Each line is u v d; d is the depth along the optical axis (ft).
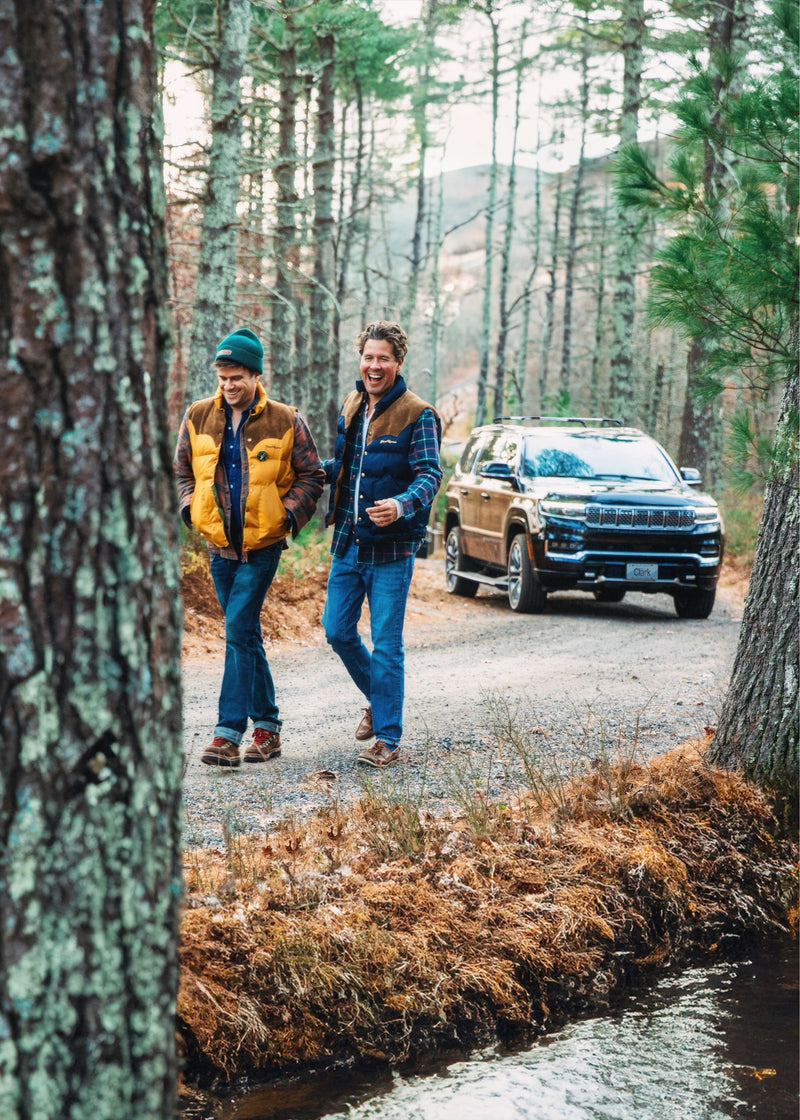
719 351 15.78
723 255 15.33
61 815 5.12
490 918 12.38
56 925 5.10
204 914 10.90
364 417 17.51
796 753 16.46
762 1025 11.75
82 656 5.17
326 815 14.35
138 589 5.36
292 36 56.18
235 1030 10.04
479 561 43.62
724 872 14.97
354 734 20.39
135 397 5.36
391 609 17.76
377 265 180.86
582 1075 10.47
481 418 116.67
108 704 5.23
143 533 5.40
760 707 16.69
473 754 18.78
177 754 5.67
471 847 13.65
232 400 16.28
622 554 37.01
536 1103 9.89
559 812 15.10
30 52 5.03
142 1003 5.33
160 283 5.58
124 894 5.27
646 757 18.38
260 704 18.30
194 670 26.48
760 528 16.99
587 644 32.27
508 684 25.76
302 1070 10.21
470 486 43.98
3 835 5.04
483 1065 10.63
